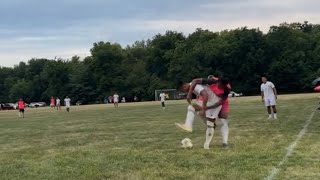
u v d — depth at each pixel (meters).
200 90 12.49
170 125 22.45
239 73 114.62
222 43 117.94
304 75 108.69
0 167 11.07
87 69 133.75
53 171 10.13
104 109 54.53
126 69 133.25
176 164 10.30
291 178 8.29
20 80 170.50
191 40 131.50
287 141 13.41
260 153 11.27
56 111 58.81
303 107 32.88
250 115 26.80
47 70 140.75
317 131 16.08
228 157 10.90
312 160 10.05
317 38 116.94
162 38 136.62
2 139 19.38
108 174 9.42
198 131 18.27
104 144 15.16
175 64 126.50
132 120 28.23
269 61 112.94
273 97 22.98
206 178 8.59
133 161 11.03
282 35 114.00
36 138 18.94
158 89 123.56
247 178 8.41
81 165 10.74
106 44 136.12
